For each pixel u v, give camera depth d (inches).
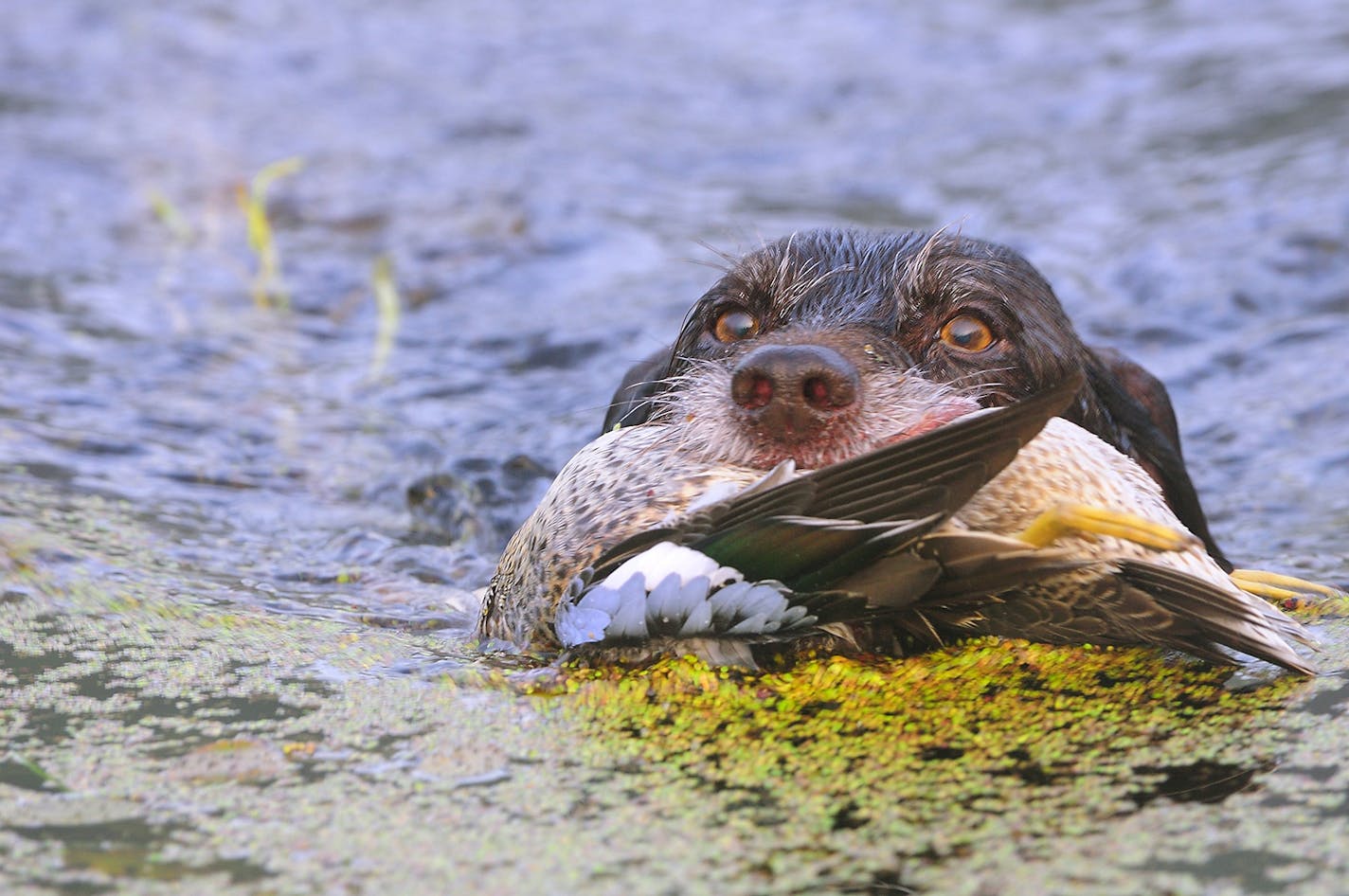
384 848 295.3
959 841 293.3
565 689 364.8
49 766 332.8
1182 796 310.7
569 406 719.7
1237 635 338.0
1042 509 352.8
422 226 1003.9
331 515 592.1
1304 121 1084.5
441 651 409.1
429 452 665.6
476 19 1539.1
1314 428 687.1
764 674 362.6
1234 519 592.1
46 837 300.2
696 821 303.0
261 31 1462.8
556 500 383.6
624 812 307.7
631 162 1147.9
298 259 949.2
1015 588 346.3
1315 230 889.5
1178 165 1040.2
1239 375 751.7
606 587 345.4
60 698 374.9
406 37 1469.0
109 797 318.0
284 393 742.5
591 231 983.6
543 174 1109.1
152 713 364.8
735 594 333.4
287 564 520.4
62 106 1232.2
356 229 1003.3
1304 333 781.9
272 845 296.7
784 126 1232.2
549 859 289.9
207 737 349.1
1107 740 337.1
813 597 332.8
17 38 1400.1
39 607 444.5
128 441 653.9
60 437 648.4
